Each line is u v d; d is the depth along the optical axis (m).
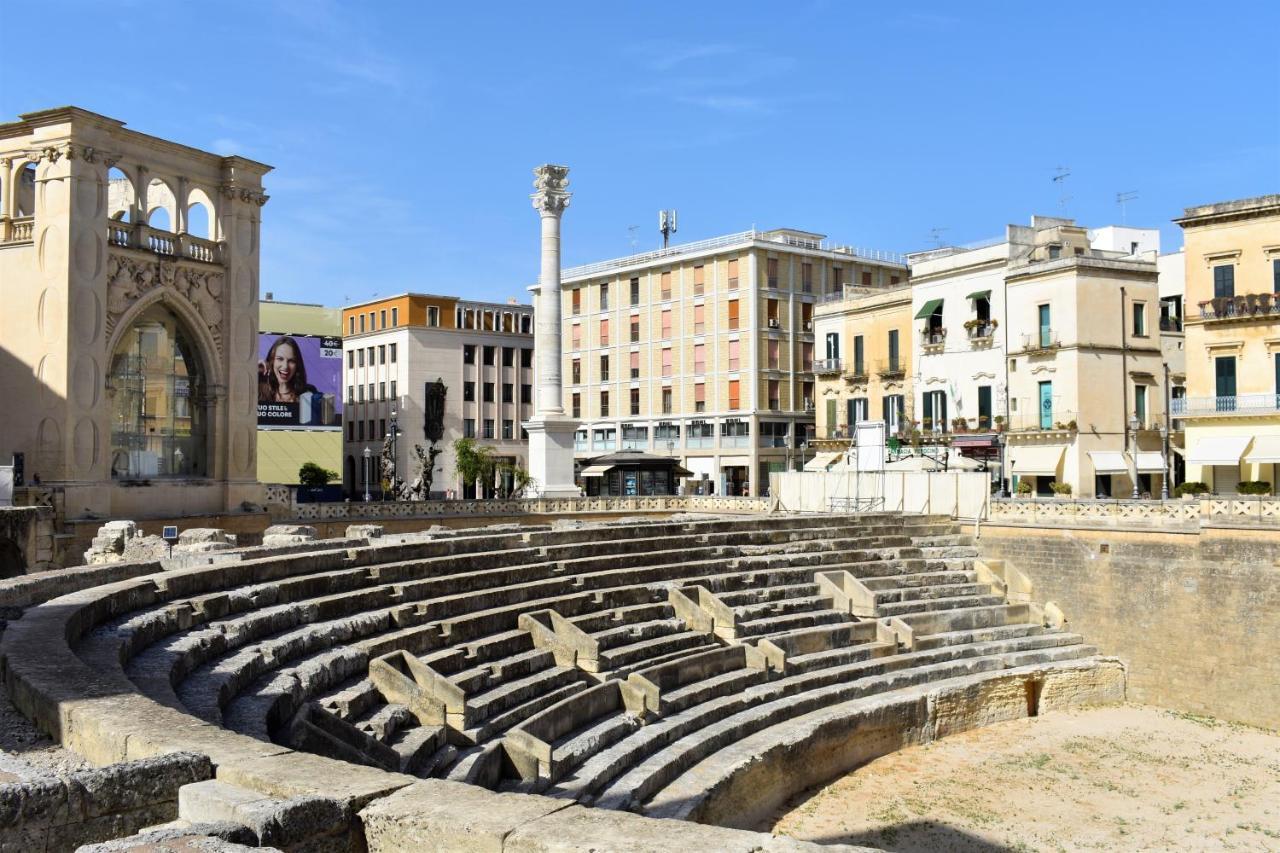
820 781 28.27
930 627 38.03
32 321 38.81
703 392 84.88
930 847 23.78
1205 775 30.44
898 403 71.44
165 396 43.06
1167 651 39.88
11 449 39.09
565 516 54.59
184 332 43.84
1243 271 50.88
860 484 51.22
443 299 97.94
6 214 39.88
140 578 19.38
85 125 38.72
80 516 38.00
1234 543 38.44
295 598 22.06
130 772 8.26
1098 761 31.41
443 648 23.67
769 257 82.75
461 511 51.19
